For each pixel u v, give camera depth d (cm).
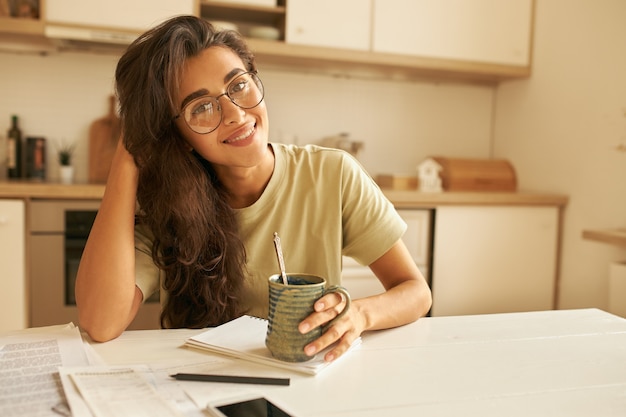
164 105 101
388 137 324
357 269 253
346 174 123
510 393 70
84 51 278
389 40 279
